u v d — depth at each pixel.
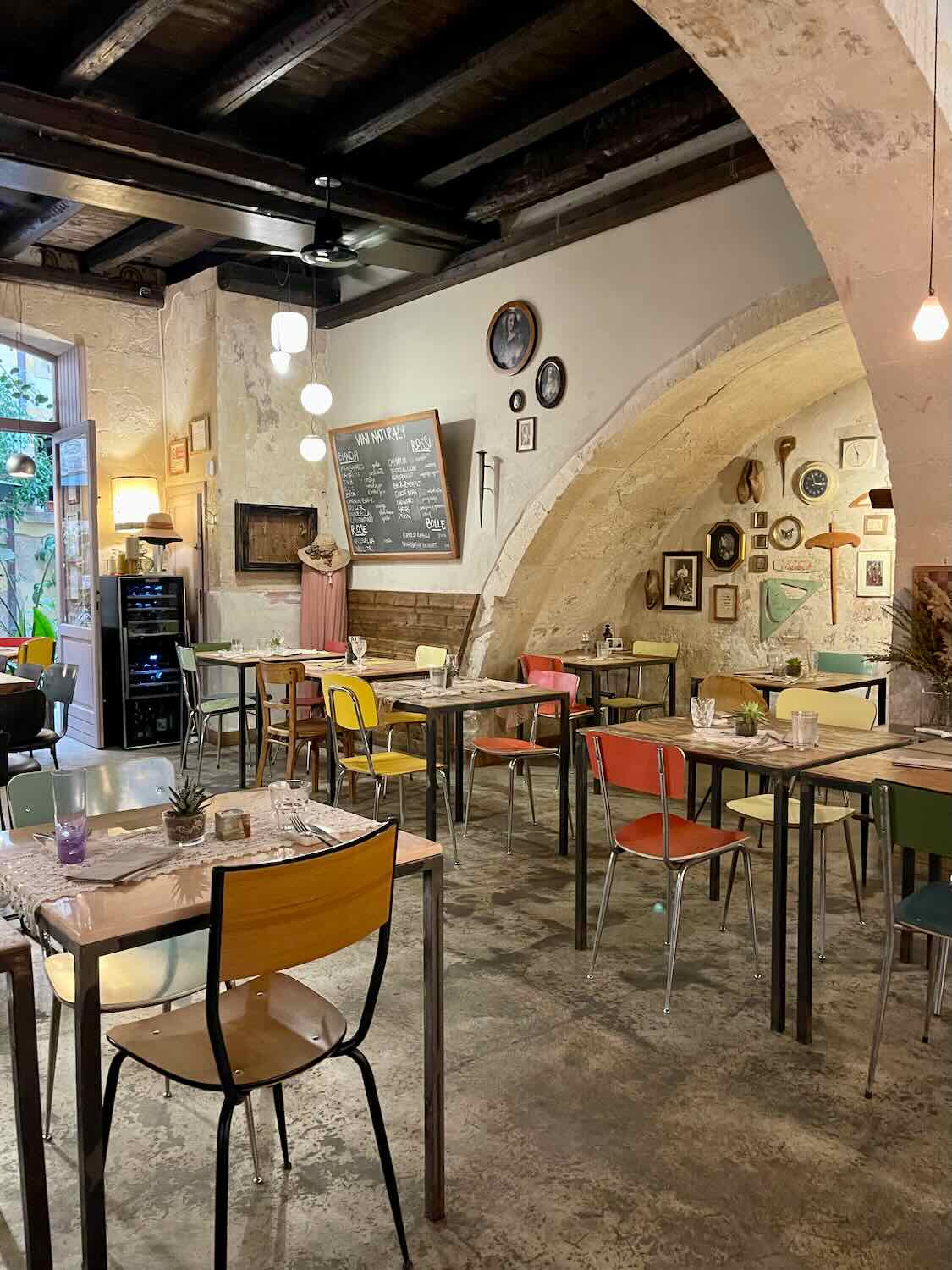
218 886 1.68
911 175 3.36
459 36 4.44
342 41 4.49
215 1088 1.74
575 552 6.73
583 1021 2.95
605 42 4.52
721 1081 2.60
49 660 6.78
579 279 5.82
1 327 7.33
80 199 5.24
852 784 2.75
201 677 7.44
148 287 7.86
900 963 3.40
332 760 5.23
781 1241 1.97
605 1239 1.98
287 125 5.29
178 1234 2.01
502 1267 1.91
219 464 7.45
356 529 7.70
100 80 4.79
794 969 3.35
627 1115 2.44
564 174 5.53
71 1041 2.86
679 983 3.23
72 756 6.96
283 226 5.78
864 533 6.39
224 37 4.45
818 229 3.75
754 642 6.98
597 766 3.29
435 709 4.45
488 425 6.52
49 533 8.38
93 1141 1.68
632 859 4.62
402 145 5.60
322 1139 2.35
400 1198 2.12
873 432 6.31
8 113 4.33
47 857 2.07
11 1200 2.12
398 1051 2.76
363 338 7.57
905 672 4.14
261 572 7.73
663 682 7.44
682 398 5.55
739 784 6.19
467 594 6.78
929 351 3.76
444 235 6.20
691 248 5.19
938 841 2.44
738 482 6.98
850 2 2.78
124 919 1.70
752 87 3.28
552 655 6.93
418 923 3.77
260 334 7.61
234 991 2.14
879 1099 2.51
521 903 4.00
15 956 1.62
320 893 1.81
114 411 7.84
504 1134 2.36
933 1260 1.92
